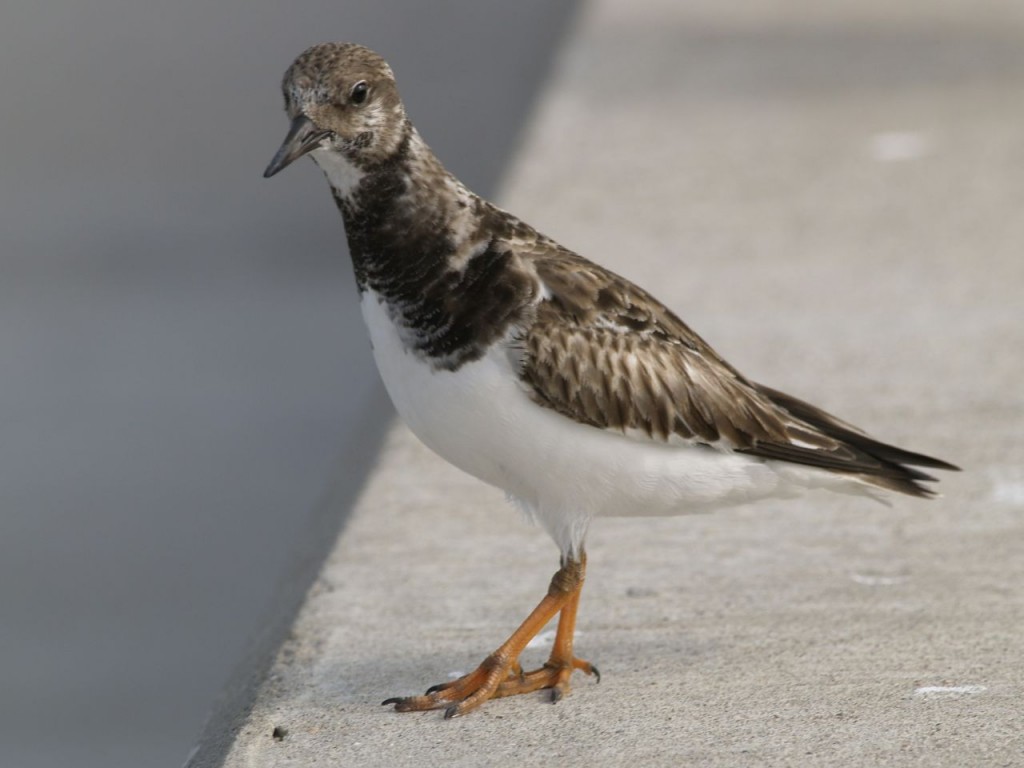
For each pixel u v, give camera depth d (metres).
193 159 24.97
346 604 9.23
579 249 16.19
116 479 16.95
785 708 7.70
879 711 7.61
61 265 21.17
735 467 8.20
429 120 25.30
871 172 18.45
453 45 30.45
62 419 17.83
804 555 9.78
